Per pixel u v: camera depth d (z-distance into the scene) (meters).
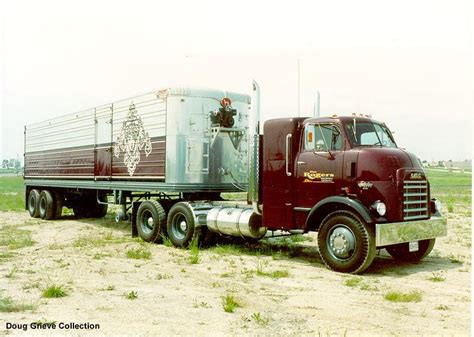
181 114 11.47
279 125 9.68
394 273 8.77
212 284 7.82
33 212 18.48
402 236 8.51
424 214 9.16
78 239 12.72
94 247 11.43
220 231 10.82
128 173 12.98
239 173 12.28
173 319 5.96
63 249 11.17
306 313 6.31
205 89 11.77
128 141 13.01
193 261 9.57
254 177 10.09
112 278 8.20
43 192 17.91
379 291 7.46
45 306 6.45
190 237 11.07
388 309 6.52
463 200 25.64
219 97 11.96
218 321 5.91
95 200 18.20
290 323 5.89
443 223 9.29
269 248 11.36
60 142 16.91
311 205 9.21
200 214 11.09
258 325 5.78
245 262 9.69
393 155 8.71
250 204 10.42
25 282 7.80
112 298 6.90
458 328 5.75
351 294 7.28
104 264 9.38
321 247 8.95
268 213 9.77
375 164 8.58
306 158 9.31
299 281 8.06
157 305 6.57
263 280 8.16
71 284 7.70
